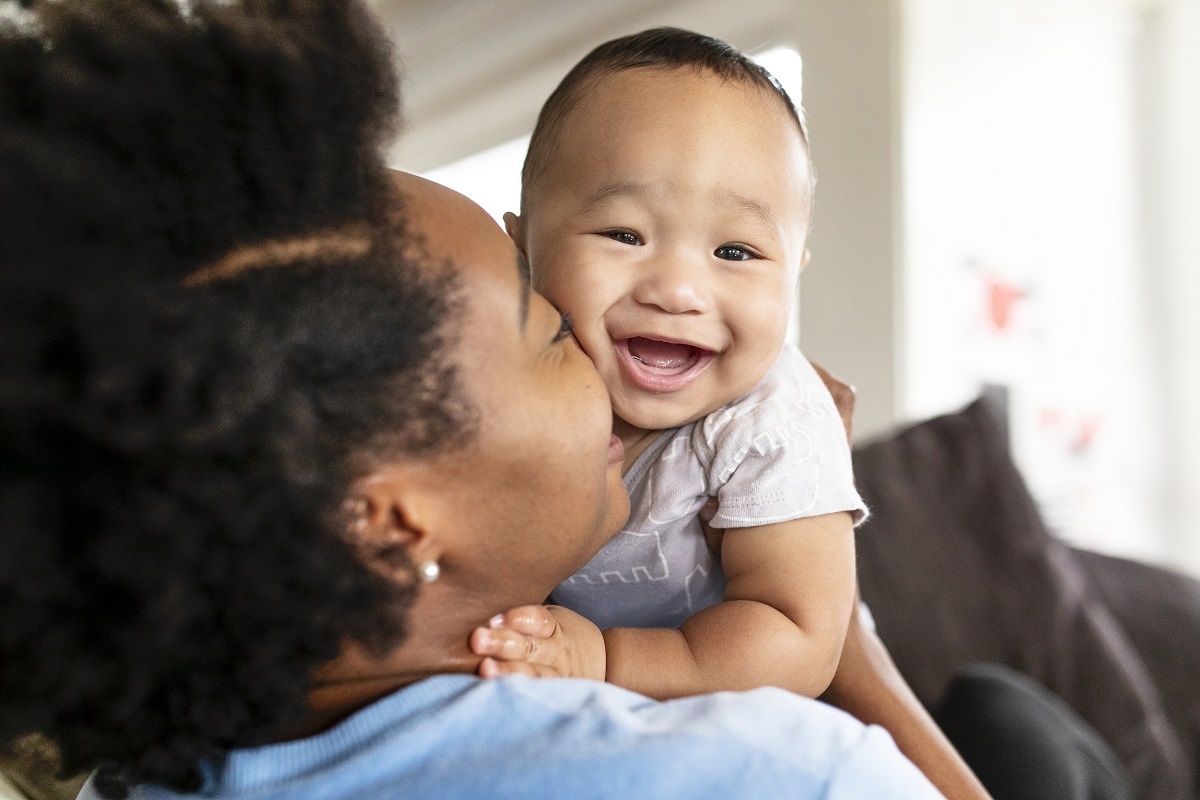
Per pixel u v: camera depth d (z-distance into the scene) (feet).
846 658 3.37
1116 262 9.20
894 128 7.18
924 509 5.67
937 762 3.21
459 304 1.72
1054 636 5.55
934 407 7.63
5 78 1.50
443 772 1.68
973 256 7.89
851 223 7.54
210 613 1.57
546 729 1.75
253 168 1.56
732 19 8.27
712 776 1.68
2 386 1.38
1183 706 5.82
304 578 1.60
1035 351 8.55
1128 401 9.37
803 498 2.76
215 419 1.46
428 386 1.67
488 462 1.77
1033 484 8.68
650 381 2.82
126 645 1.50
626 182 2.77
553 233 2.91
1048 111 8.42
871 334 7.50
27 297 1.38
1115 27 8.88
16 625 1.48
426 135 12.13
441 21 11.00
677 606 3.10
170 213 1.51
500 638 1.97
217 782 1.79
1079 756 4.55
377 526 1.73
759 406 2.91
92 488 1.45
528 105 10.83
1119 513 9.51
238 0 1.66
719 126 2.77
